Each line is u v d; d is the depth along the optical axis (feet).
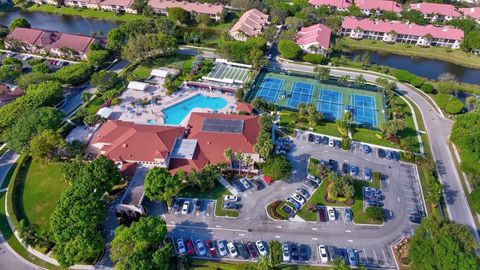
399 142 453.17
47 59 630.33
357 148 443.73
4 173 400.88
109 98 510.17
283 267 310.24
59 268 305.94
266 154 384.06
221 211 357.82
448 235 284.82
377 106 528.63
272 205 363.35
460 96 557.33
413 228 346.33
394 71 602.85
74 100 525.75
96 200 325.21
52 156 413.39
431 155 439.22
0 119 444.96
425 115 510.17
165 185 342.64
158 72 571.69
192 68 589.32
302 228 343.87
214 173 375.25
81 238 289.53
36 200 366.84
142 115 492.13
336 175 374.84
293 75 596.29
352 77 596.70
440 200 379.35
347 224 349.00
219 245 324.39
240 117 452.76
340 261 295.07
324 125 482.28
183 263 302.04
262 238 334.44
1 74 539.70
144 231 300.61
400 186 392.68
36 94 484.74
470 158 419.95
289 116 488.44
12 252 318.24
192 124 444.14
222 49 608.19
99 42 652.07
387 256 321.73
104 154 395.55
